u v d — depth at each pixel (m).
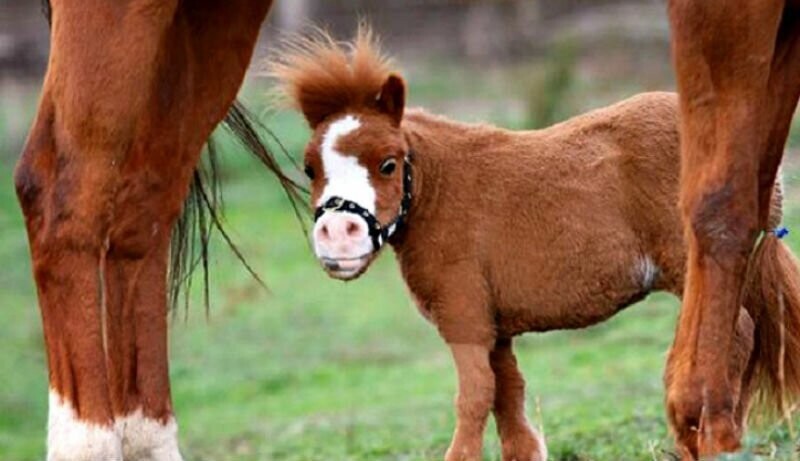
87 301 6.76
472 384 7.72
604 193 7.75
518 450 8.01
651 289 7.86
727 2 6.10
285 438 13.24
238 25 7.60
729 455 5.98
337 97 7.62
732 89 6.18
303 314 19.47
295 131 26.12
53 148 6.83
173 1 6.83
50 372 6.81
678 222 7.65
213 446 13.57
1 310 20.73
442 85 29.95
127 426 7.18
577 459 9.45
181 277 8.05
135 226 7.33
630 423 10.54
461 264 7.74
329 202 7.39
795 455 6.71
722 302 6.20
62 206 6.77
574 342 16.20
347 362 17.34
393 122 7.54
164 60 7.39
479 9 33.47
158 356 7.31
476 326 7.74
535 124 26.06
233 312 19.69
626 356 14.77
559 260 7.74
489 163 7.80
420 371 16.36
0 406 17.30
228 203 24.58
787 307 7.53
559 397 12.81
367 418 13.53
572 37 30.00
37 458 14.43
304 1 31.69
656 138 7.74
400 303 19.84
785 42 6.39
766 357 7.61
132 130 6.81
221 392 16.70
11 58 33.28
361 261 7.34
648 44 30.72
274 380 16.89
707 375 6.21
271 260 21.97
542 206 7.75
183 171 7.53
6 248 23.20
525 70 30.38
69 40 6.77
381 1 33.66
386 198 7.45
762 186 6.48
